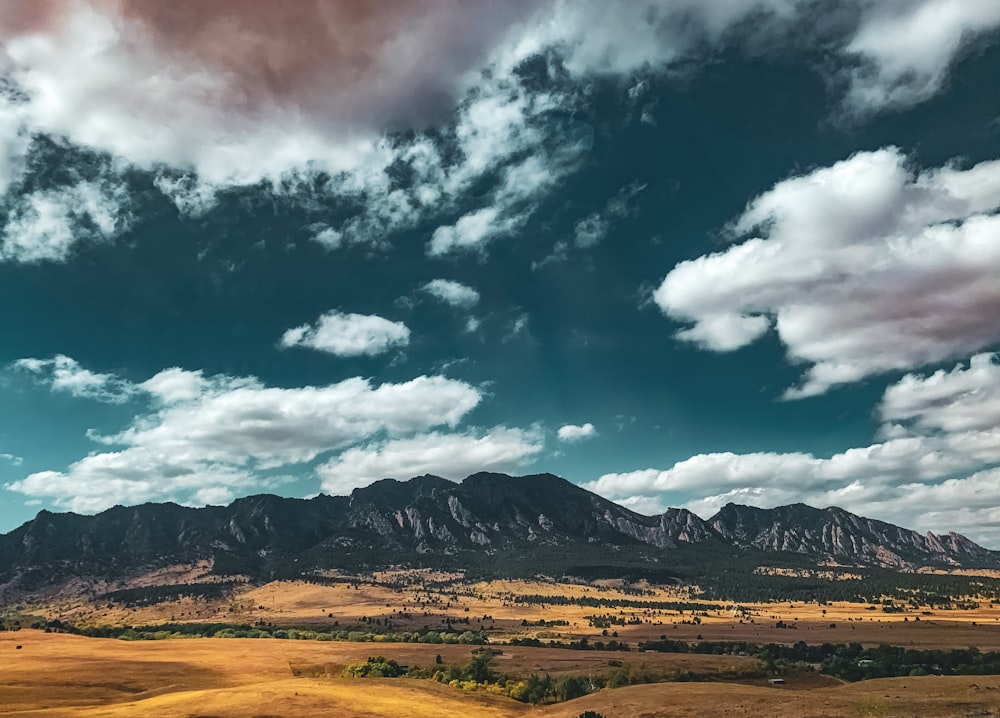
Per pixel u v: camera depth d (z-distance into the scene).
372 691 137.62
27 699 137.75
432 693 142.38
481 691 158.50
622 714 111.62
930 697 104.69
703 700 115.88
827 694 114.69
